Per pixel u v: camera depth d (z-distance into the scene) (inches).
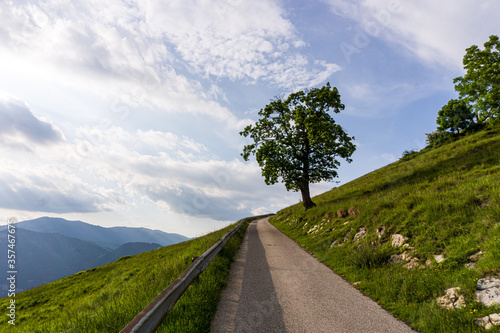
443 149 913.5
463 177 448.8
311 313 189.6
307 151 1055.6
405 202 396.8
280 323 172.7
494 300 162.2
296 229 786.2
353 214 506.9
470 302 173.2
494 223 255.4
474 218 283.1
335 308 199.3
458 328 152.2
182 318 169.5
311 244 510.6
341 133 1010.1
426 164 753.0
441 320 160.9
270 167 1045.2
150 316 128.0
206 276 269.1
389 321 175.2
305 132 1058.1
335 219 562.3
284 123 1120.2
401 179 745.6
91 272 1145.4
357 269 305.7
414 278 233.9
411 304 193.6
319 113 1062.4
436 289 205.6
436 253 262.1
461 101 1077.1
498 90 892.6
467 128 1300.4
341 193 1096.8
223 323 173.3
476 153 614.9
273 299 220.4
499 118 907.4
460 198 334.0
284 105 1095.0
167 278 265.0
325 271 323.0
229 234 553.3
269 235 785.6
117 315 172.2
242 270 332.2
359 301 214.7
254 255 445.1
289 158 1038.4
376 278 259.6
